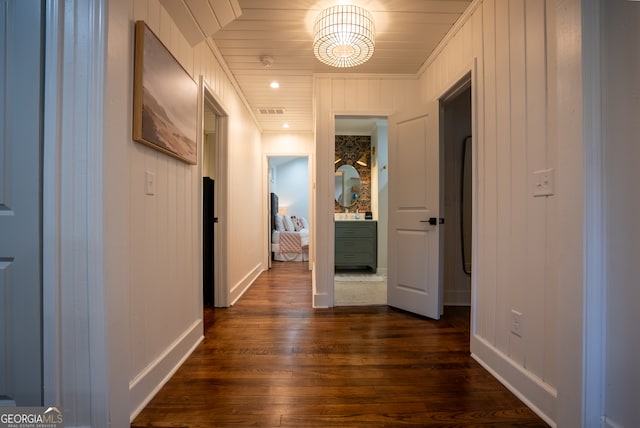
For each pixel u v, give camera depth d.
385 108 3.00
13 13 1.07
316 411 1.38
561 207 1.20
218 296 3.01
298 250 6.35
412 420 1.32
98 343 1.10
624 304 1.04
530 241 1.45
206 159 3.89
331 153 3.00
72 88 1.09
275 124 4.76
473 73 1.95
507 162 1.63
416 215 2.76
